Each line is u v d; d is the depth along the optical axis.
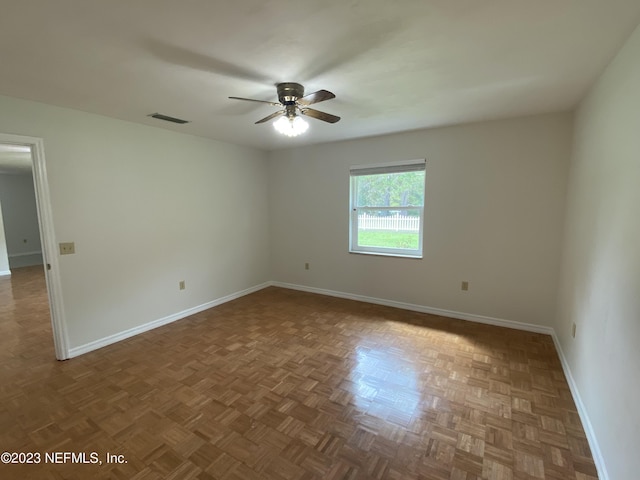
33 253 8.62
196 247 3.99
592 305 1.99
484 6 1.35
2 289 5.18
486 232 3.47
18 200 8.34
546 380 2.45
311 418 2.04
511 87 2.32
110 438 1.88
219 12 1.37
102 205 3.05
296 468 1.66
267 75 2.05
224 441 1.85
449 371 2.59
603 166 1.94
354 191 4.37
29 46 1.66
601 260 1.87
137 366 2.71
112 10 1.34
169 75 2.05
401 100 2.60
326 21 1.45
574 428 1.94
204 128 3.51
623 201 1.58
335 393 2.31
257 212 4.91
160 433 1.92
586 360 2.05
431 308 3.89
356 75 2.07
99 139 2.99
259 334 3.34
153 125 3.38
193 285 3.98
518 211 3.29
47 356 2.89
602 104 2.02
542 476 1.61
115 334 3.20
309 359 2.80
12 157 5.35
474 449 1.78
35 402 2.22
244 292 4.75
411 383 2.42
